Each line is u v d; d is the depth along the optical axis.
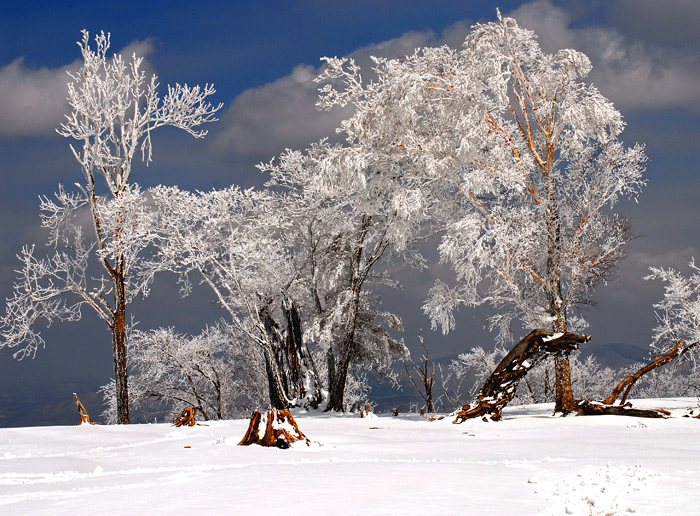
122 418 28.62
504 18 24.14
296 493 6.85
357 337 33.50
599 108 22.50
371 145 26.23
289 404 31.09
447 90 24.42
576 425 19.62
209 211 31.28
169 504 6.45
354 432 18.39
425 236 30.88
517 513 5.81
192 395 43.84
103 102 29.70
